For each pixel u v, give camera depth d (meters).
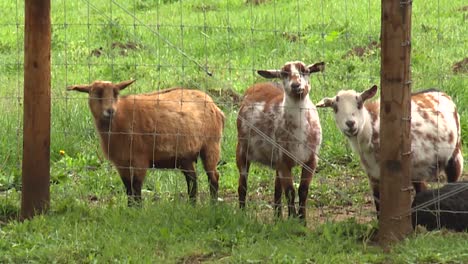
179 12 28.50
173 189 14.46
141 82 20.64
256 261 10.60
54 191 13.72
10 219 12.53
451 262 10.38
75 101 17.94
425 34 23.59
